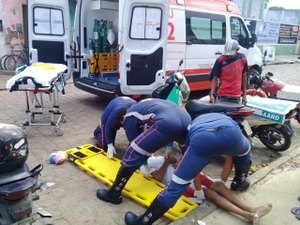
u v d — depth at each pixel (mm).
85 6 7098
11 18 11180
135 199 3307
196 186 3324
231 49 4586
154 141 2986
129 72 5641
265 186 3758
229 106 3650
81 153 4262
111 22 7672
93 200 3318
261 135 4895
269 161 4570
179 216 3053
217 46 7758
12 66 11359
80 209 3150
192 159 2684
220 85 4832
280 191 3656
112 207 3215
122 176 3176
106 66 7648
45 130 5309
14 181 2168
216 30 7648
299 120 5980
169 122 2936
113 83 6613
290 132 4656
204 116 2934
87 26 7293
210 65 7699
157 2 5527
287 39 22391
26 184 2195
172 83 4215
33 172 2322
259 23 19062
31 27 6324
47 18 6480
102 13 7480
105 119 4156
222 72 4746
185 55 6973
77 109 6652
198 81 7504
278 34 21234
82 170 3932
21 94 7715
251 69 8656
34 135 5066
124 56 5547
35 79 4285
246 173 3520
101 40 7500
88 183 3639
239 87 4785
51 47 6645
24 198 2279
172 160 3703
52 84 4605
